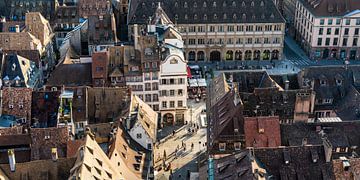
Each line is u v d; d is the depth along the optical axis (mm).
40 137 114062
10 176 100250
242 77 141625
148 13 196000
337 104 142750
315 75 144375
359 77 145125
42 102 132250
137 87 153625
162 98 156125
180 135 154000
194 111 167125
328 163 102938
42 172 100812
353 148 113250
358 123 115750
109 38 177125
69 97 130375
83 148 97750
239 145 117625
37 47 170000
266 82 138250
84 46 179125
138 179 112750
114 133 117938
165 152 144500
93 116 134500
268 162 103438
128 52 154375
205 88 177250
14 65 148750
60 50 178875
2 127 123750
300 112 127812
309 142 113812
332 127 115312
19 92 130875
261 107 128625
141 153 122500
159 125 158625
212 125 126688
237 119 118125
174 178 132750
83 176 90500
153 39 154875
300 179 102000
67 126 117438
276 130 114438
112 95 136375
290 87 144750
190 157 142625
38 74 161000
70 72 153625
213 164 106938
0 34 168500
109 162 105438
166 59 151250
